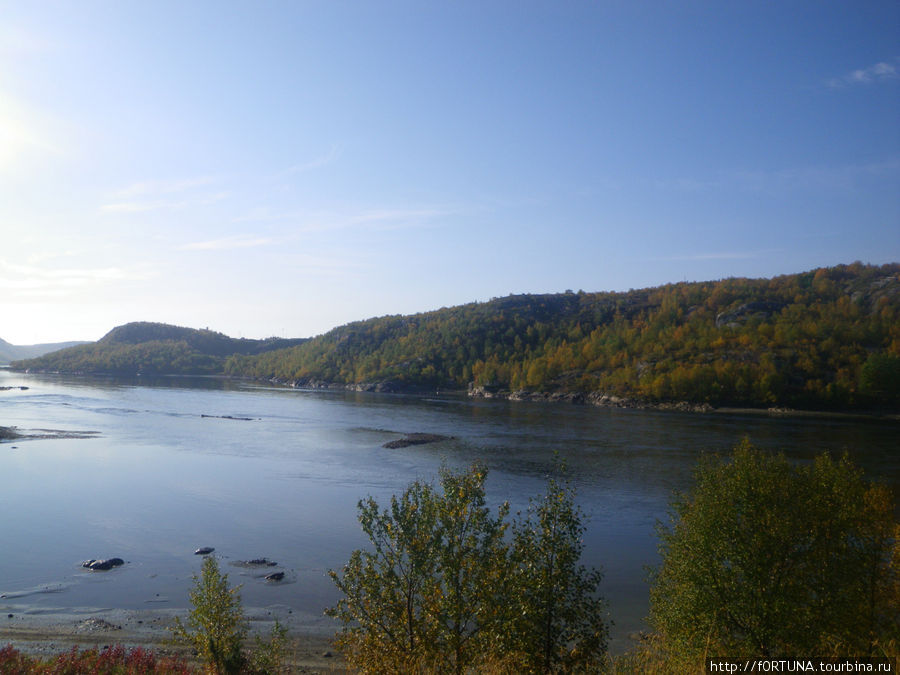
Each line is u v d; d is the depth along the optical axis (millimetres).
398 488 43781
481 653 10906
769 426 86062
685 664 13055
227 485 44750
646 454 59531
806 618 14047
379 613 11289
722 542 15477
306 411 109312
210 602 16875
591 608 13617
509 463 54344
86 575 26188
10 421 82688
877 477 46438
